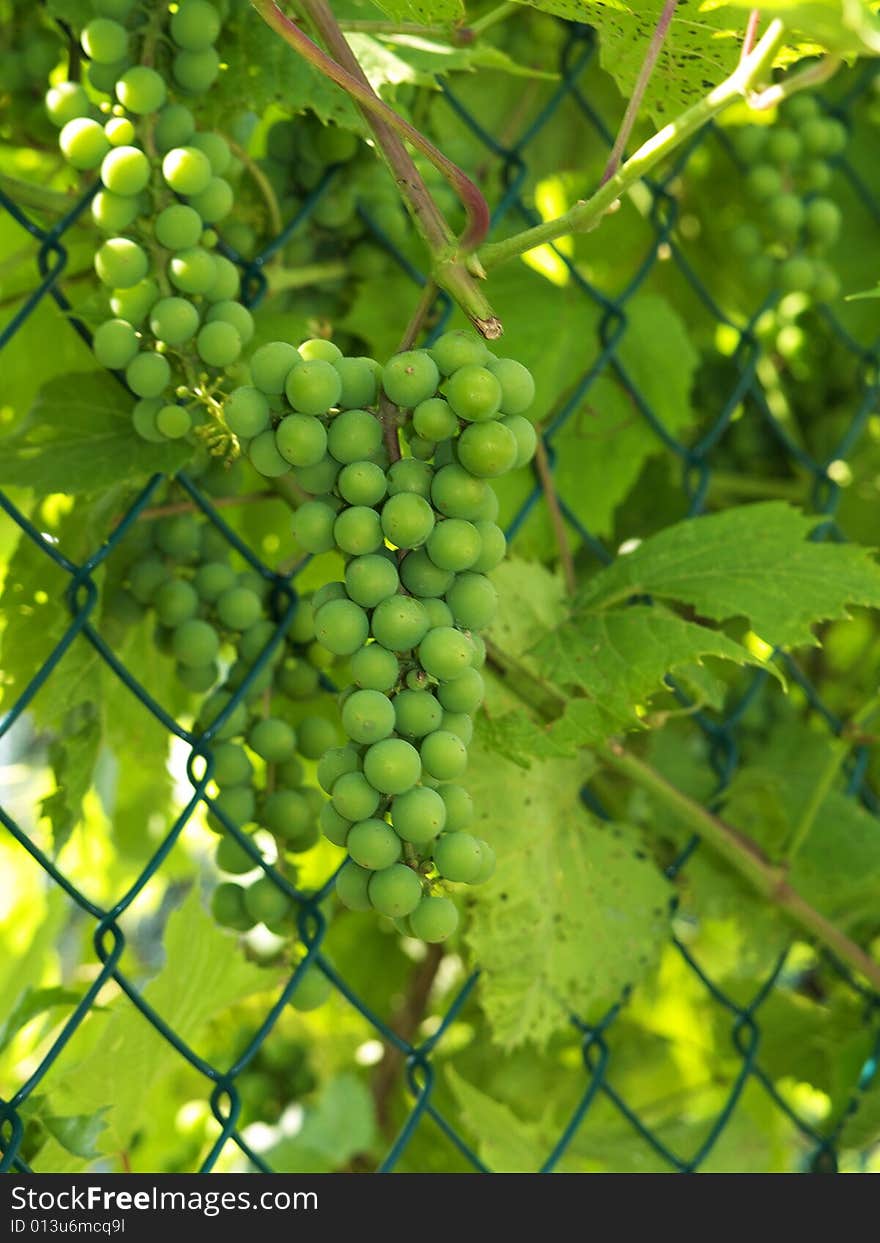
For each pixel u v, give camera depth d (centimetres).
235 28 72
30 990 79
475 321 60
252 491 85
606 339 86
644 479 101
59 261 69
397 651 57
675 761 91
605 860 82
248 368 68
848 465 104
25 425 70
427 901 57
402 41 75
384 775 56
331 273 81
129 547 73
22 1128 66
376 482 58
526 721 72
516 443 57
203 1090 102
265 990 80
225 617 73
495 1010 78
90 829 111
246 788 72
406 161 61
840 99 99
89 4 70
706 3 64
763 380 105
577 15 66
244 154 74
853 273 101
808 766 93
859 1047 91
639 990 94
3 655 76
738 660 71
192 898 76
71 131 66
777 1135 102
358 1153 99
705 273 104
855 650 110
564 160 96
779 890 86
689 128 58
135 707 81
